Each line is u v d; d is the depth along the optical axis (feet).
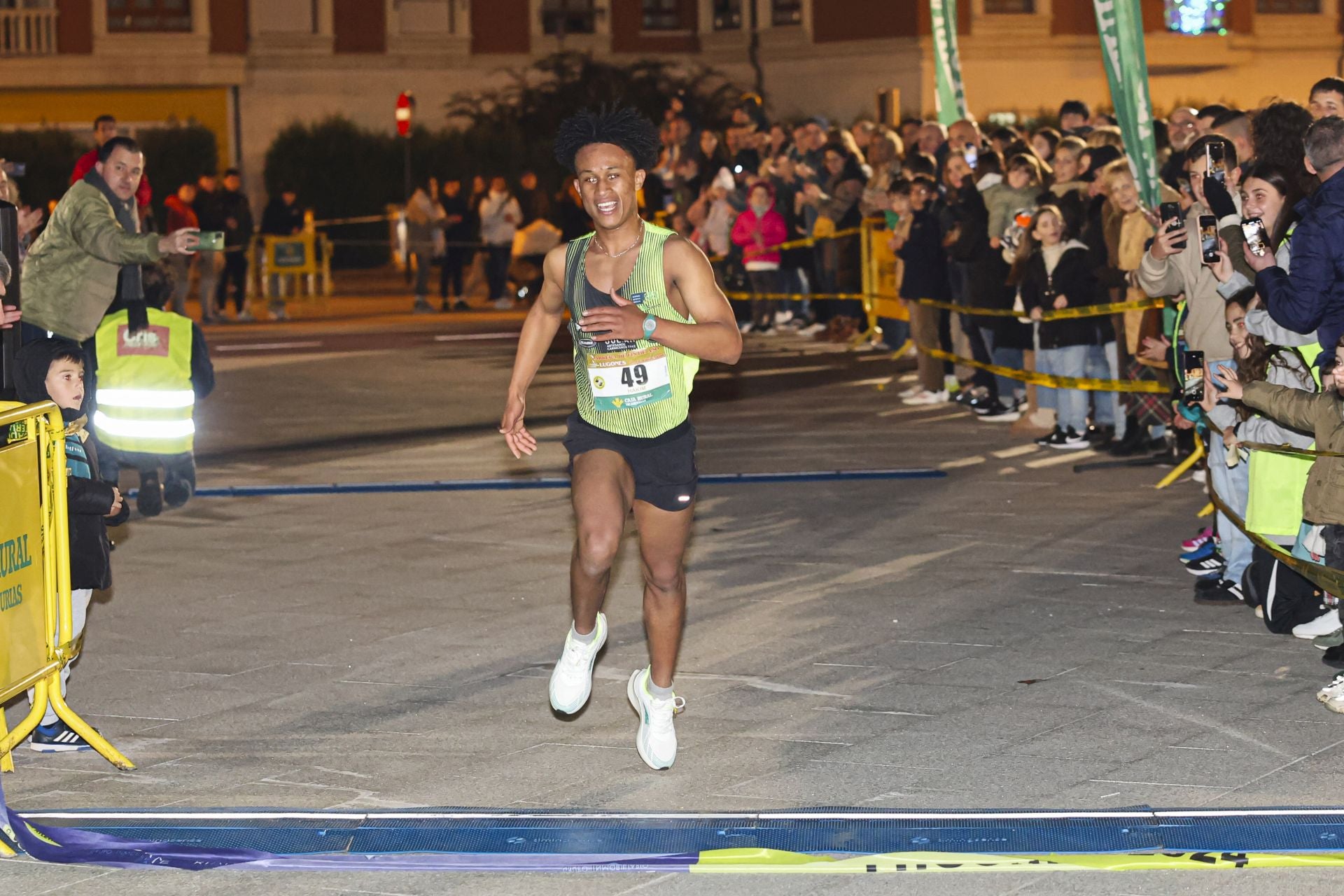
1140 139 34.24
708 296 17.17
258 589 27.25
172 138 106.93
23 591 17.56
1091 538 29.35
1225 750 18.62
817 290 65.00
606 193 17.07
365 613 25.58
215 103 115.34
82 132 112.88
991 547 28.94
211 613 25.73
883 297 57.16
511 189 108.88
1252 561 24.43
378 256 107.45
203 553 29.99
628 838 16.42
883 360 56.85
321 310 81.15
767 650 23.11
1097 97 119.85
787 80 121.60
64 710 18.98
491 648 23.54
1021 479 35.17
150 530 32.14
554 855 16.02
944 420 43.70
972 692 20.92
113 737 19.97
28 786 18.38
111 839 16.51
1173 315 33.68
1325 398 20.45
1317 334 21.59
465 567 28.55
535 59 121.29
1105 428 40.04
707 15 123.44
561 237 78.28
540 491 35.42
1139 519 30.86
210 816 17.16
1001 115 113.60
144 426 31.09
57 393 20.35
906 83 115.75
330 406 48.98
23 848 16.24
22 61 111.55
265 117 116.47
